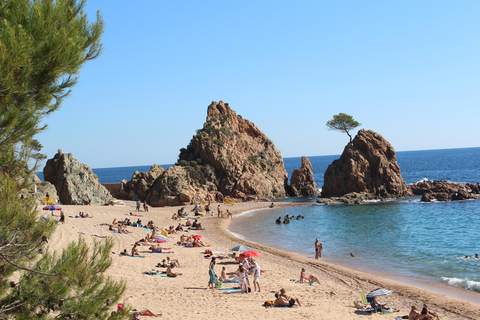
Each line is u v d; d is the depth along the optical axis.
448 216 59.62
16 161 8.28
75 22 9.91
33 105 8.91
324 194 94.44
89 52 10.24
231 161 97.25
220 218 64.31
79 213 50.66
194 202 81.62
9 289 8.48
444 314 20.06
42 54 8.72
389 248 38.91
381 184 88.56
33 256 8.57
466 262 31.73
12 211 7.70
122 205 73.12
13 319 8.16
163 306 17.86
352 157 91.12
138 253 31.34
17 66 7.85
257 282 21.98
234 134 108.31
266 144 115.56
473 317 19.53
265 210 76.50
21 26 8.10
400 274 29.00
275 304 18.92
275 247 41.75
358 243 42.41
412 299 22.61
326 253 37.84
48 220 8.88
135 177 87.50
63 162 71.94
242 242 42.69
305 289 23.41
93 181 74.56
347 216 65.06
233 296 20.53
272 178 106.31
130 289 20.56
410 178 148.62
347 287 25.05
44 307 8.45
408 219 58.91
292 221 61.56
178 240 41.12
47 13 8.98
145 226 48.97
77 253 8.78
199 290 21.52
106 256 9.20
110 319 9.21
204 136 101.69
